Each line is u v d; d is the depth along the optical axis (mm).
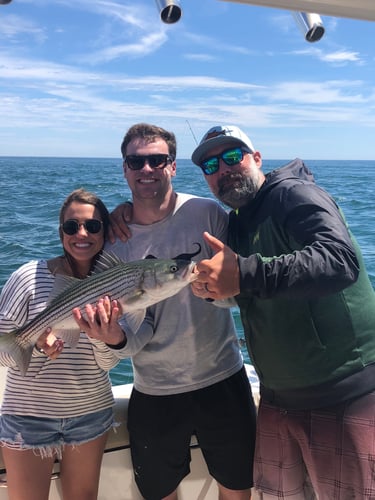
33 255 5707
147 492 1477
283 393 1250
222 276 993
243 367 1527
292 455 1280
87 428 1316
